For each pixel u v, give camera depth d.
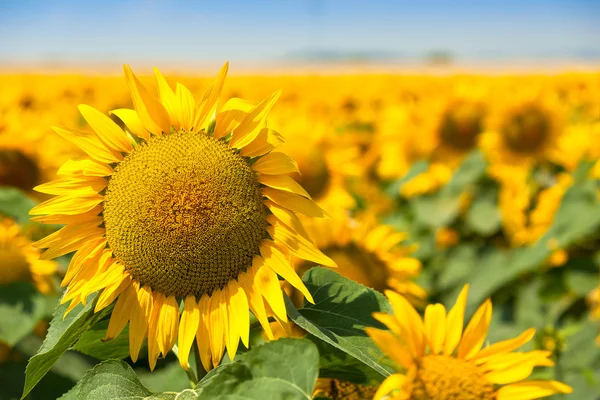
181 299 0.67
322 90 4.16
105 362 0.61
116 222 0.65
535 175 2.04
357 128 3.16
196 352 0.68
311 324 0.61
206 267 0.65
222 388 0.51
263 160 0.66
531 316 1.57
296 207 0.66
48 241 0.65
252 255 0.66
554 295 1.60
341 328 0.63
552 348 1.10
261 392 0.51
